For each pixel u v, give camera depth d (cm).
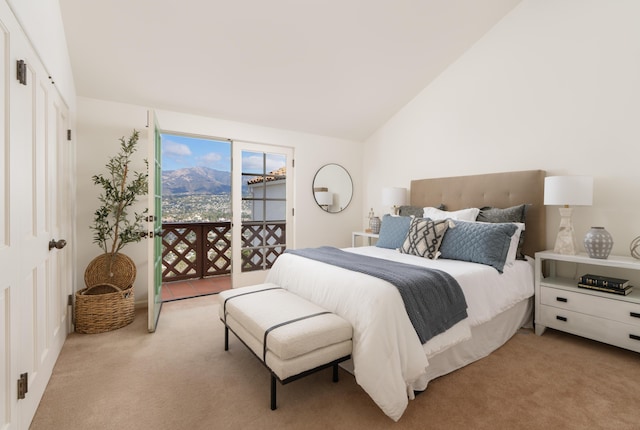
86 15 229
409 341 160
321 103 381
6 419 123
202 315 300
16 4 131
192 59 283
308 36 283
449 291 187
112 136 305
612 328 218
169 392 174
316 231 452
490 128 325
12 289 129
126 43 256
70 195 260
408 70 353
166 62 281
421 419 151
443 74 367
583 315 231
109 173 304
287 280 246
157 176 287
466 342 204
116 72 279
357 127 448
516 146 305
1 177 121
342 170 474
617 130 246
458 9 288
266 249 414
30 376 150
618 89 245
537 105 290
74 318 262
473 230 253
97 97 297
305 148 439
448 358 193
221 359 213
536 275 257
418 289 175
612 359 212
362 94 379
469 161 345
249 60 296
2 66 121
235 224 389
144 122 321
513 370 198
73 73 270
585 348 230
